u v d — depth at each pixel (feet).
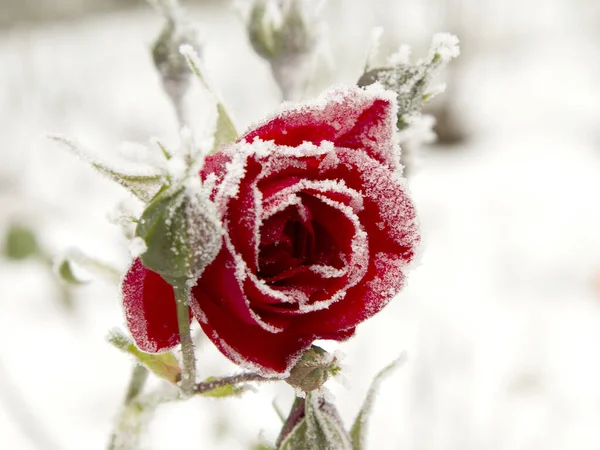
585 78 8.33
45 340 3.83
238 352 1.13
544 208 5.83
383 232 1.16
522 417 3.40
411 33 7.50
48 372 3.59
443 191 6.21
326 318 1.15
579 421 3.43
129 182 1.18
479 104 7.78
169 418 3.18
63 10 9.35
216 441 2.73
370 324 4.00
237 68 7.47
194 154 1.09
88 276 1.58
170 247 1.09
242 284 1.09
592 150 6.86
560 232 5.44
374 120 1.17
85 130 6.64
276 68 1.63
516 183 6.30
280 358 1.15
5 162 5.71
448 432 3.18
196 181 1.08
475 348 3.92
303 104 1.13
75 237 4.62
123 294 1.14
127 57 8.37
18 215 3.59
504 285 4.71
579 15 9.75
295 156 1.11
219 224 1.08
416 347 3.79
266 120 1.13
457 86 7.36
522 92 8.09
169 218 1.09
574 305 4.48
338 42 6.51
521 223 5.59
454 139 7.16
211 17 9.27
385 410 3.29
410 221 1.15
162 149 1.17
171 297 1.17
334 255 1.16
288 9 1.60
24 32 8.02
